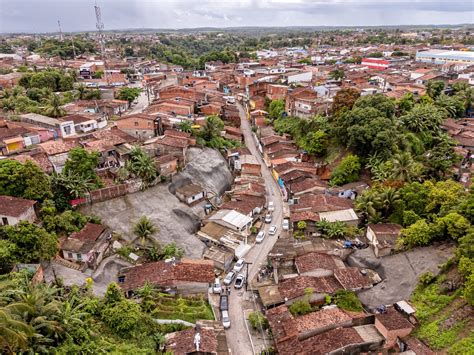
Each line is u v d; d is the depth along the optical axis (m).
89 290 51.78
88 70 177.50
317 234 70.94
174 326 51.25
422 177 78.62
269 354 49.00
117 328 46.22
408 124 92.12
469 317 48.19
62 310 41.72
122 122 96.00
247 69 190.12
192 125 104.12
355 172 87.56
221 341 48.69
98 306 48.38
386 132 83.00
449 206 64.19
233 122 127.94
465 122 106.00
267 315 53.44
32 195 60.44
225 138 111.62
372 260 62.34
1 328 32.50
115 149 82.06
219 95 149.50
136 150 78.75
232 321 54.56
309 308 54.09
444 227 60.22
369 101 92.31
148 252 66.12
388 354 47.84
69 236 61.34
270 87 141.38
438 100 110.12
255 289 59.97
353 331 49.53
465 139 94.56
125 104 128.12
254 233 74.94
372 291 57.16
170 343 47.25
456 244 59.56
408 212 67.19
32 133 88.00
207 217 78.19
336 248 66.00
